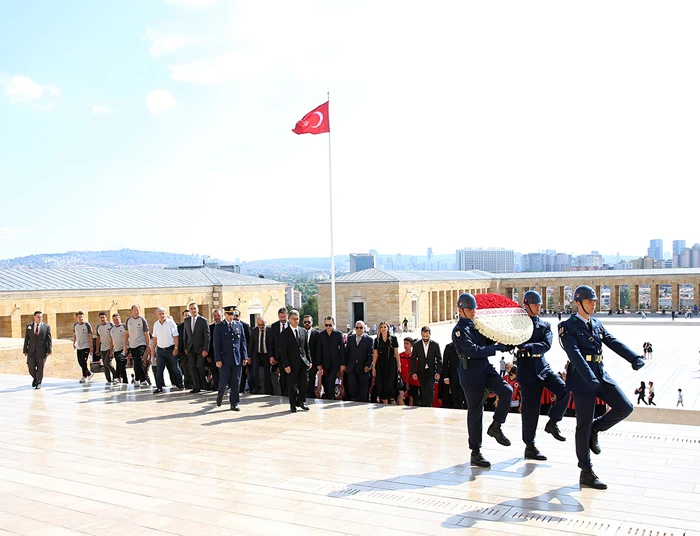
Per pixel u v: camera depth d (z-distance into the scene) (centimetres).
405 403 1708
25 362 2680
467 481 929
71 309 4541
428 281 8475
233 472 1008
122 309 5134
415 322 8125
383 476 965
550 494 862
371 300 7812
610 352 5272
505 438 1027
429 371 1630
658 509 798
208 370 1966
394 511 806
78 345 2184
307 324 1780
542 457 1035
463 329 1005
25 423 1458
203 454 1132
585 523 752
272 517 794
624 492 866
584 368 866
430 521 768
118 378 2258
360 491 892
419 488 899
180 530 755
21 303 4175
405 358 1720
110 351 2192
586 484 890
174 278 5725
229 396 1742
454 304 9312
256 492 899
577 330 903
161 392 1909
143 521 789
